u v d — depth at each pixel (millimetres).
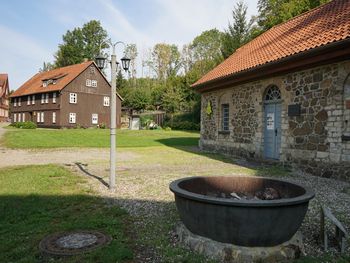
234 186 5500
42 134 25094
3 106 67438
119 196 6883
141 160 13211
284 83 11180
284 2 28891
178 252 4078
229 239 3924
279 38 13625
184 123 39781
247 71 12188
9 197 6496
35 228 4773
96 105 43281
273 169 10695
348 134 8750
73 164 11680
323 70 9469
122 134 28688
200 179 5344
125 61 8086
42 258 3832
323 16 12000
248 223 3752
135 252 4094
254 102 13039
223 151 15586
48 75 48562
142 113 46938
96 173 9797
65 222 5066
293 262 3883
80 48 66688
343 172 8805
